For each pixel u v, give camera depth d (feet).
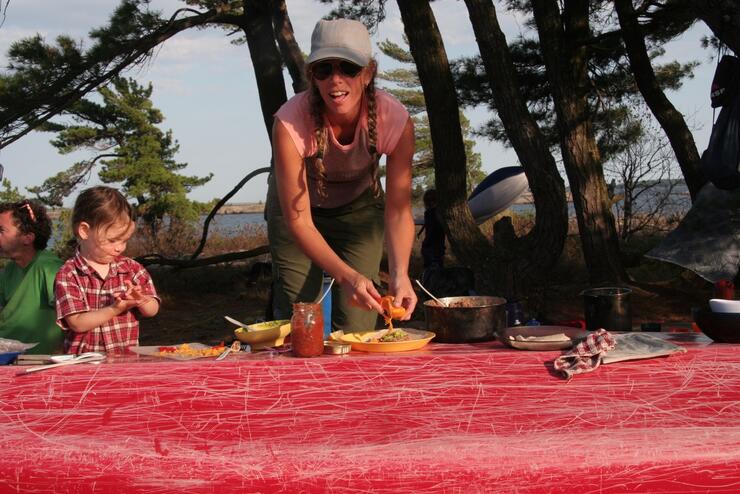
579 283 35.50
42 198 99.25
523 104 27.32
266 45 35.88
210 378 7.01
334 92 8.80
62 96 34.60
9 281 12.76
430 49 27.27
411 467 5.55
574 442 5.72
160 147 113.50
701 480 5.59
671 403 6.40
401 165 9.92
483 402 6.50
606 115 42.47
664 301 30.01
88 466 5.78
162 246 71.20
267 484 5.57
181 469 5.68
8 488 5.81
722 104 19.49
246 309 36.27
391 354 7.71
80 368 7.28
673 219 44.29
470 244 28.04
